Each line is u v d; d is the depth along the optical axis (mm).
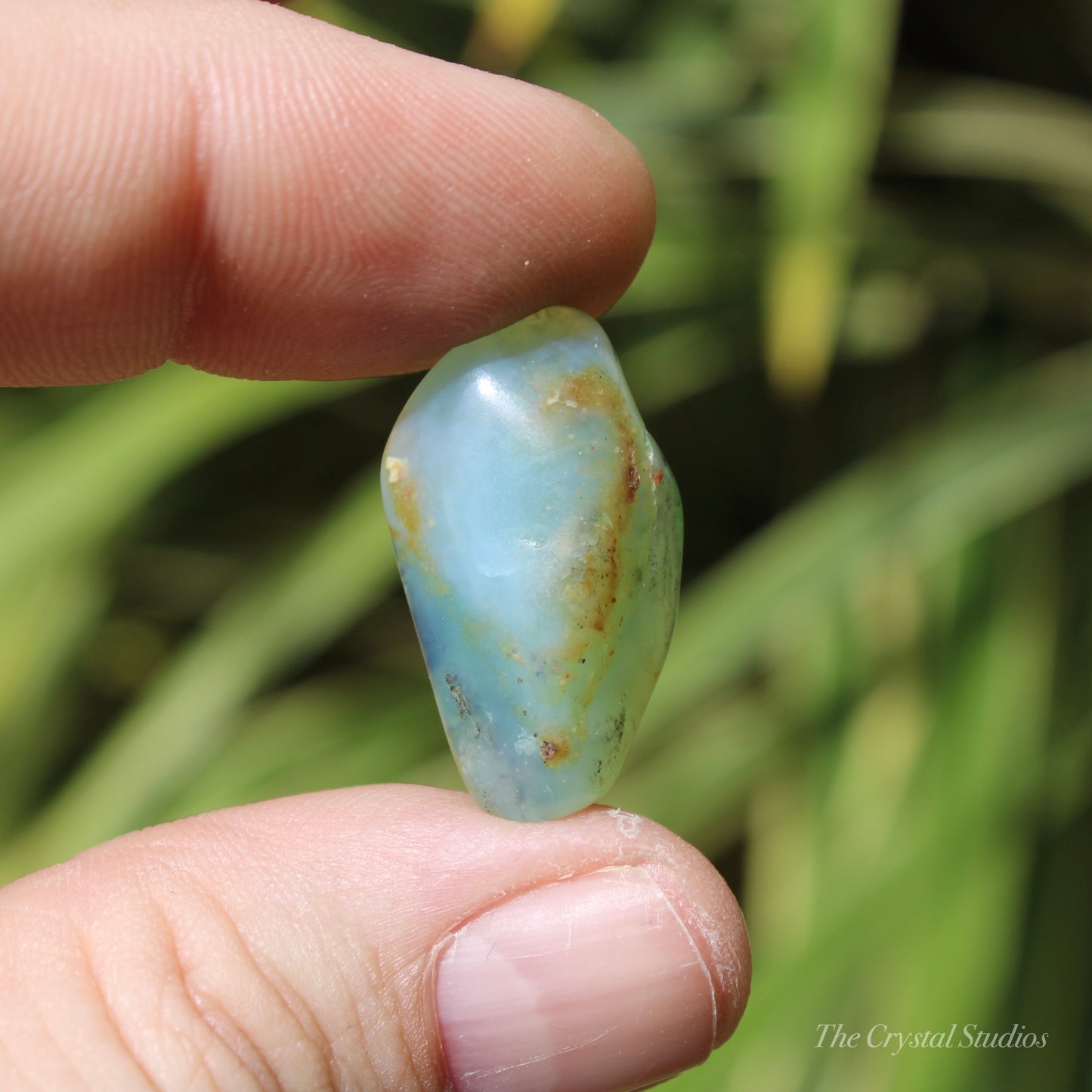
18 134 151
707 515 245
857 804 193
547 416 150
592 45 251
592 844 150
